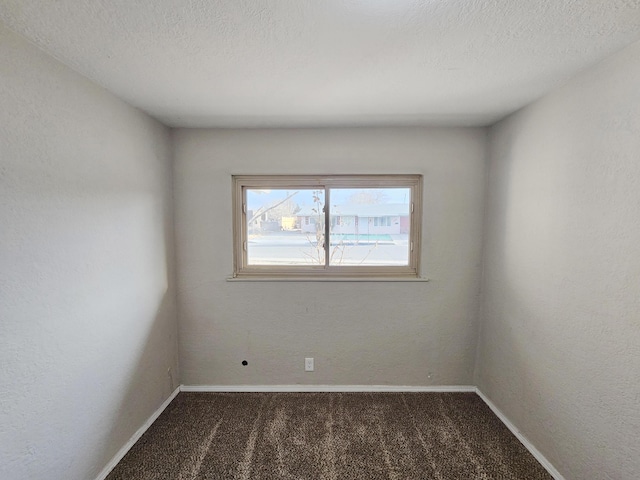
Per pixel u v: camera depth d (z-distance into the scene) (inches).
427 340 97.0
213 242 95.1
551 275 65.9
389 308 96.3
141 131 77.4
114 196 67.3
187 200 94.0
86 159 59.1
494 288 88.1
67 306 54.7
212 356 97.6
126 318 71.6
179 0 37.6
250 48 49.2
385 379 97.7
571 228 60.3
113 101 66.8
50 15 40.5
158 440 75.5
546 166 67.4
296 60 53.1
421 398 93.9
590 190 56.0
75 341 56.5
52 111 51.3
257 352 97.6
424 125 90.4
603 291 53.4
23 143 46.4
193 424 81.6
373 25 43.2
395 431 79.0
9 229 44.5
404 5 38.9
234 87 63.9
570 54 51.3
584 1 38.0
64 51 49.6
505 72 57.7
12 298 45.0
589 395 56.2
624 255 49.7
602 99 53.4
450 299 96.0
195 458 69.9
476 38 46.5
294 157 92.8
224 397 94.3
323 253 97.3
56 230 52.3
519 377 76.6
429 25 43.3
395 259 97.5
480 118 84.0
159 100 70.5
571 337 60.4
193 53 50.6
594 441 55.2
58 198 52.7
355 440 75.8
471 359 97.4
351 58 52.5
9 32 43.9
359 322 96.7
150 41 46.9
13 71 44.6
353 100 71.4
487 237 92.2
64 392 54.1
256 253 98.2
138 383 76.3
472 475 65.6
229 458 70.0
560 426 63.2
